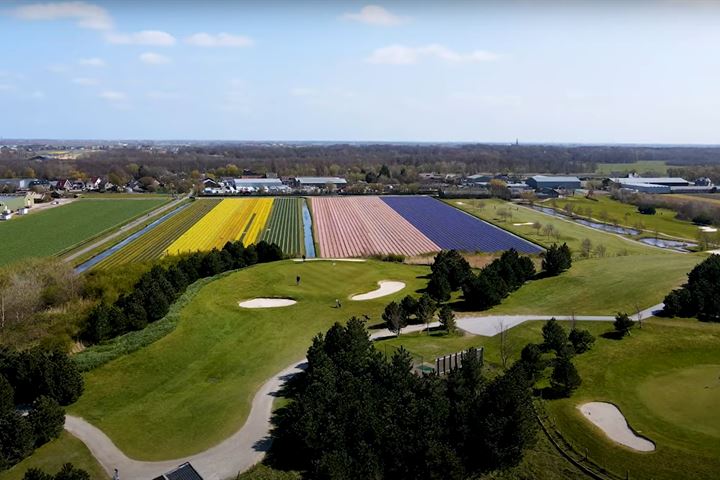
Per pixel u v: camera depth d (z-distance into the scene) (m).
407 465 38.97
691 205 186.00
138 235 149.00
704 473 38.88
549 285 88.69
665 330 65.31
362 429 40.41
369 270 100.06
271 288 87.75
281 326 72.25
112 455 44.19
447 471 37.81
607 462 41.00
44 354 55.31
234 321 73.50
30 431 43.91
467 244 138.00
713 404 48.44
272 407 51.25
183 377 58.38
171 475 41.03
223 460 42.91
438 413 41.59
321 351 53.28
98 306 69.31
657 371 55.56
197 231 154.38
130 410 51.53
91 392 55.22
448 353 60.84
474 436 40.75
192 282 92.62
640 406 48.75
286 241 140.62
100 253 127.06
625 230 158.88
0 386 49.09
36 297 79.44
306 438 40.59
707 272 73.75
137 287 78.44
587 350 60.97
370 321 74.31
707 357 58.16
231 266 102.75
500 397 41.94
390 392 44.75
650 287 80.88
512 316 74.12
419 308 70.12
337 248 133.38
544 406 49.34
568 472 40.25
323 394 44.41
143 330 69.12
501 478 39.66
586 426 45.59
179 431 47.53
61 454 44.41
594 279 88.50
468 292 78.69
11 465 42.78
